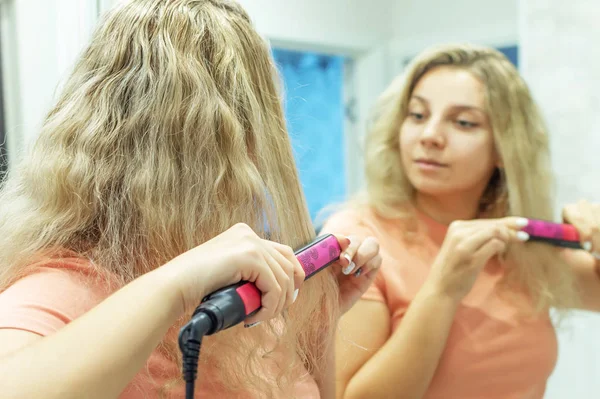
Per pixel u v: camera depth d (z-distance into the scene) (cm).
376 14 179
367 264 62
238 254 39
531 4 130
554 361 90
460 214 92
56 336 34
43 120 51
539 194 93
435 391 82
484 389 83
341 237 58
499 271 89
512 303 87
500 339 84
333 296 60
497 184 95
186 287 37
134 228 47
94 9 71
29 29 81
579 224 86
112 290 45
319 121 189
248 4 145
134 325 34
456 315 84
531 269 88
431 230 89
